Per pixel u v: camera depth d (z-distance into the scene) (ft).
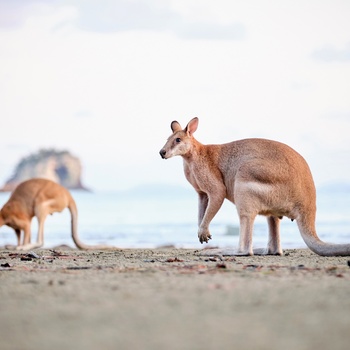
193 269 53.93
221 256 73.20
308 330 29.63
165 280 46.03
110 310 34.81
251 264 60.49
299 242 130.82
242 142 78.43
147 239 159.53
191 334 28.96
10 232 193.57
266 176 73.92
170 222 224.12
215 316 32.91
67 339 28.45
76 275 50.72
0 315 34.27
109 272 52.60
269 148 75.97
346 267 55.31
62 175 482.28
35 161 469.98
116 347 26.76
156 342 27.53
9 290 42.68
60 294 40.45
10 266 62.49
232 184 78.23
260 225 175.73
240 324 30.99
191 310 34.42
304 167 75.66
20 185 112.47
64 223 224.94
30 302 37.91
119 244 142.31
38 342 28.07
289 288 41.39
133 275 49.60
